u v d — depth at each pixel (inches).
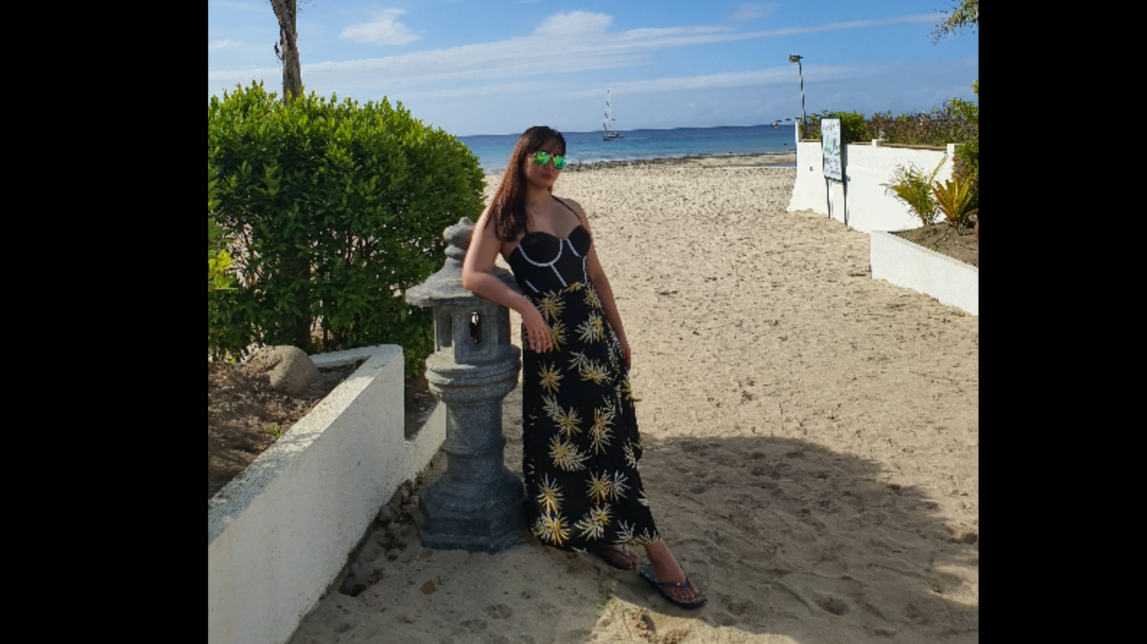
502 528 146.9
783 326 327.9
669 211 757.9
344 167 174.4
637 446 145.4
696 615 130.0
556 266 132.4
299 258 175.6
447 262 146.8
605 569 142.4
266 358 161.3
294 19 291.6
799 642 122.9
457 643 120.3
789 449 201.9
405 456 171.9
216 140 164.6
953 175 434.9
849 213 613.0
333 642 119.6
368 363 163.2
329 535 132.7
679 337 315.6
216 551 98.1
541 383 135.7
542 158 127.6
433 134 204.4
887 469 188.5
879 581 139.4
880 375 261.1
